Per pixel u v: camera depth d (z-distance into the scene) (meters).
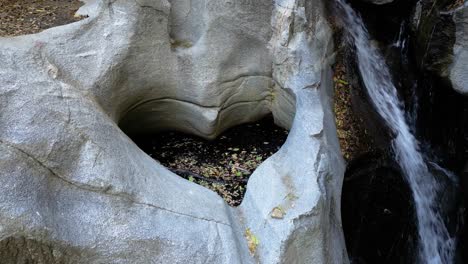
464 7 5.18
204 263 3.39
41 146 3.13
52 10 5.16
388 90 5.87
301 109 4.64
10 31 4.57
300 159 4.22
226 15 4.76
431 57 5.68
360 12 6.15
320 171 4.12
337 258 4.16
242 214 4.05
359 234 5.24
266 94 5.42
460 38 5.33
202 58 4.84
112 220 3.23
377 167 5.12
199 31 4.82
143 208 3.42
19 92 3.30
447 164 5.97
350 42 5.84
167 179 3.91
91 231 3.11
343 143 5.01
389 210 5.36
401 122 5.75
